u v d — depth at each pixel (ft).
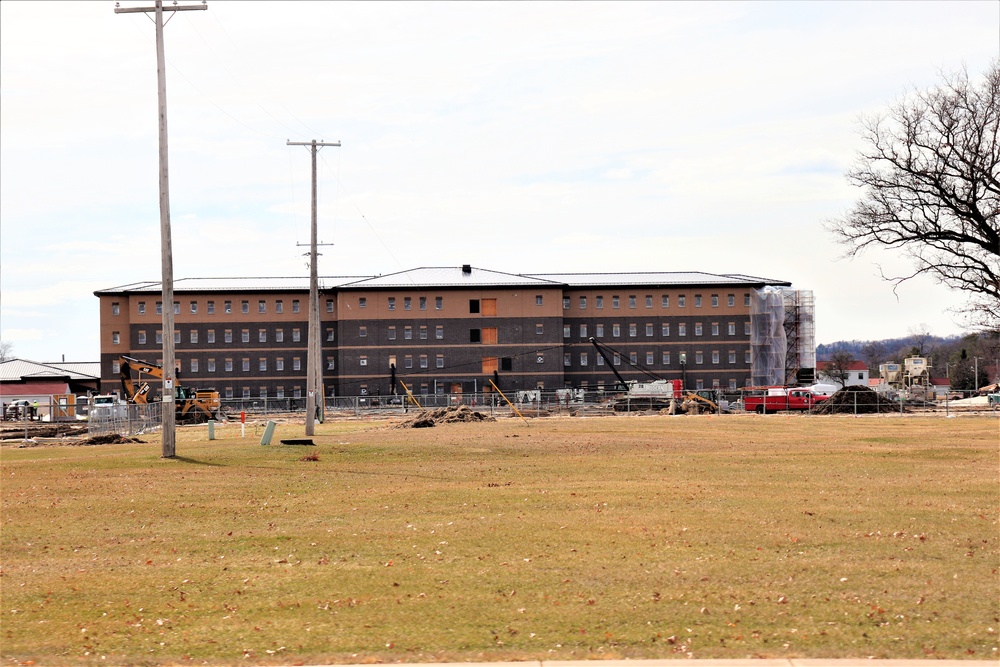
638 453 125.70
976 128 168.04
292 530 71.51
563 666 39.70
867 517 73.31
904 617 46.32
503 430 173.27
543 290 442.91
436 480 99.50
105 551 65.36
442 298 442.50
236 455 123.75
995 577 53.93
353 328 441.27
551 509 79.20
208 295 447.01
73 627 47.29
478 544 64.95
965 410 261.24
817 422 192.44
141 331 444.14
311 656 42.32
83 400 454.40
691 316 450.71
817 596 50.31
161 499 87.30
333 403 405.39
